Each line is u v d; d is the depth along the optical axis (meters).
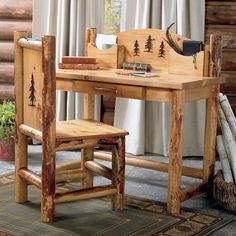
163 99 3.27
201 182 3.76
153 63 3.85
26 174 3.31
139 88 3.33
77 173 3.66
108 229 3.05
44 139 3.03
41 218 3.14
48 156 3.04
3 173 4.11
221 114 3.66
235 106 4.76
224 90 4.77
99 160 4.53
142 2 4.62
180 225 3.15
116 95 3.44
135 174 4.21
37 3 4.86
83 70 3.80
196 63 3.59
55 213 3.28
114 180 3.34
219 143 3.64
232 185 3.34
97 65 3.91
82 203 3.47
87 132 3.22
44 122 3.01
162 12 4.61
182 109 3.24
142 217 3.26
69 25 4.79
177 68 3.69
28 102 3.26
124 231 3.03
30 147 4.91
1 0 5.03
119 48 3.97
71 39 4.77
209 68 3.57
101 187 3.27
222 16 4.68
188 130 4.74
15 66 3.29
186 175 3.76
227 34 4.70
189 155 4.79
